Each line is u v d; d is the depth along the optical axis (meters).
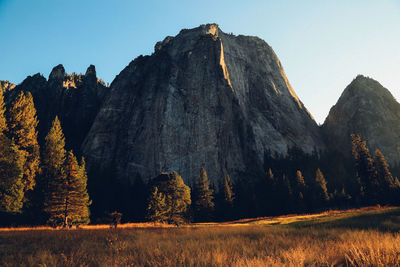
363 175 64.31
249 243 9.91
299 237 11.38
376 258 5.20
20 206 30.59
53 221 34.16
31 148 40.84
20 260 7.43
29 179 37.91
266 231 15.42
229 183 85.00
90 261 7.03
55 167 47.00
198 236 13.20
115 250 8.48
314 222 21.11
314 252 6.55
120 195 65.31
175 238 12.68
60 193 34.88
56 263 6.74
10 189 28.64
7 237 13.95
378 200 60.03
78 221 37.34
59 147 52.31
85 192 40.12
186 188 59.81
